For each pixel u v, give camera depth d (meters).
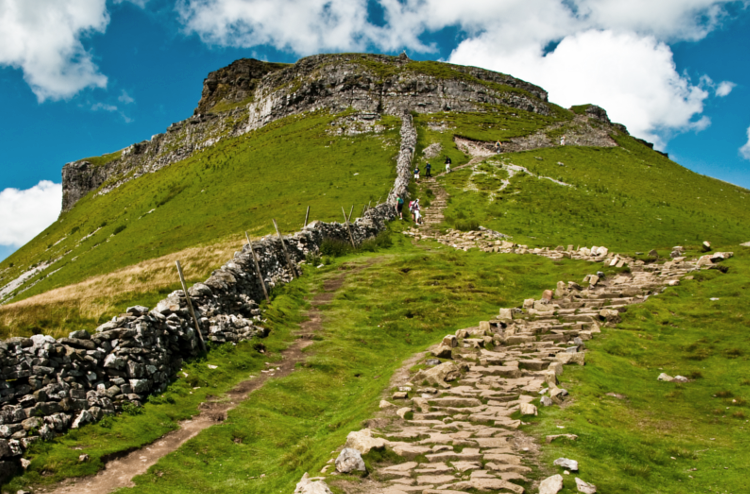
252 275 20.16
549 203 46.97
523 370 13.40
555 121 100.56
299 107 108.88
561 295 21.52
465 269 27.80
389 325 19.77
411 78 104.25
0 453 8.11
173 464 9.51
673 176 72.69
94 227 96.31
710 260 22.83
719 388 11.88
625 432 9.73
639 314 17.53
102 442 9.59
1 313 14.72
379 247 34.88
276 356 16.28
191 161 111.69
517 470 7.92
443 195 51.03
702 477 8.03
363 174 60.81
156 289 18.64
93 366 10.71
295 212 46.22
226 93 170.00
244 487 9.11
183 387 12.70
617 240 36.94
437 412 10.99
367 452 8.55
